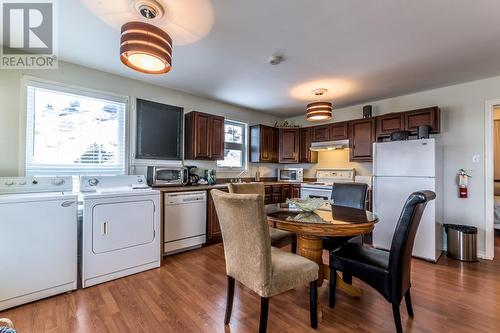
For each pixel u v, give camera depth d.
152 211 2.65
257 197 1.39
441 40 2.18
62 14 1.85
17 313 1.79
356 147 4.06
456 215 3.23
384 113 3.99
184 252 3.19
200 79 3.21
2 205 1.80
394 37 2.14
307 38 2.18
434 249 2.84
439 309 1.88
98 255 2.27
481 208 3.06
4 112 2.39
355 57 2.53
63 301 1.96
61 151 2.73
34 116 2.56
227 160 4.57
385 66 2.74
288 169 5.12
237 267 1.60
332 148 4.38
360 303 1.98
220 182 4.38
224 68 2.85
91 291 2.13
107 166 3.06
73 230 2.12
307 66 2.76
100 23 1.97
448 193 3.30
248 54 2.49
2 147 2.38
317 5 1.73
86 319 1.73
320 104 3.30
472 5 1.71
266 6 1.74
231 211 1.52
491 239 2.98
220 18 1.88
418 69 2.81
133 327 1.65
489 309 1.88
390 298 1.57
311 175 5.08
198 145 3.71
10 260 1.83
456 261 2.90
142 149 3.32
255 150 4.78
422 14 1.82
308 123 5.25
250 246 1.48
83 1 1.70
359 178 4.23
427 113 3.29
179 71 2.95
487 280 2.38
